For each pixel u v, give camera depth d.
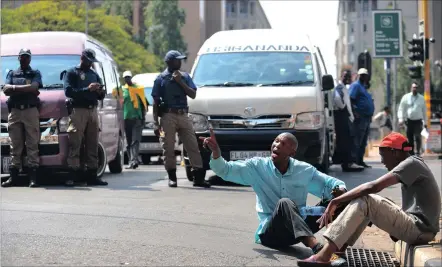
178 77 11.45
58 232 6.79
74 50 12.66
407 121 21.30
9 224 7.22
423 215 5.77
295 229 6.05
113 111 14.32
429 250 5.49
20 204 8.84
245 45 13.12
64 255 5.78
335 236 5.59
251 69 12.66
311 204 9.77
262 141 11.89
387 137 5.95
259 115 11.93
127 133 16.86
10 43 12.77
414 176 5.74
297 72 12.59
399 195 10.94
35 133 11.30
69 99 11.38
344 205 5.90
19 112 11.21
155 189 11.16
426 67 23.12
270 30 13.64
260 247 6.57
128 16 91.31
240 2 121.44
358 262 6.20
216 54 13.02
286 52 12.95
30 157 11.29
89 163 11.76
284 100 11.94
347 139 15.34
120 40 64.44
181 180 12.99
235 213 8.62
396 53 26.53
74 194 10.16
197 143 11.71
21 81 11.17
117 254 5.91
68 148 11.51
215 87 12.38
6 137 11.58
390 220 5.71
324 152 12.66
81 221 7.48
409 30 96.88
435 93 32.44
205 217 8.19
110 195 10.10
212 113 12.00
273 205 6.58
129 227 7.23
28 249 5.97
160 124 11.67
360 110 15.52
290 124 11.92
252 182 6.58
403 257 5.96
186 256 5.97
